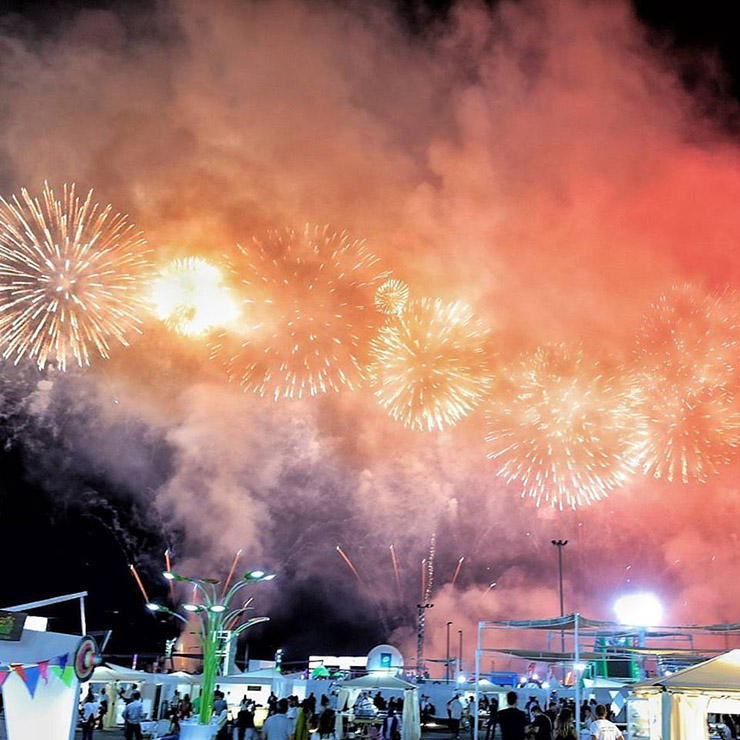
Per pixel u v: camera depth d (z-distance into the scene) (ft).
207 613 74.43
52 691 47.70
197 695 138.62
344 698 136.46
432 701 143.43
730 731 75.10
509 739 44.45
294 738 65.51
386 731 91.71
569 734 55.67
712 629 67.31
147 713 125.18
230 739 78.23
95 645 48.57
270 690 143.23
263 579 75.66
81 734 102.73
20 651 45.73
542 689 122.93
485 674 145.79
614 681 109.50
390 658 147.74
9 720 47.65
